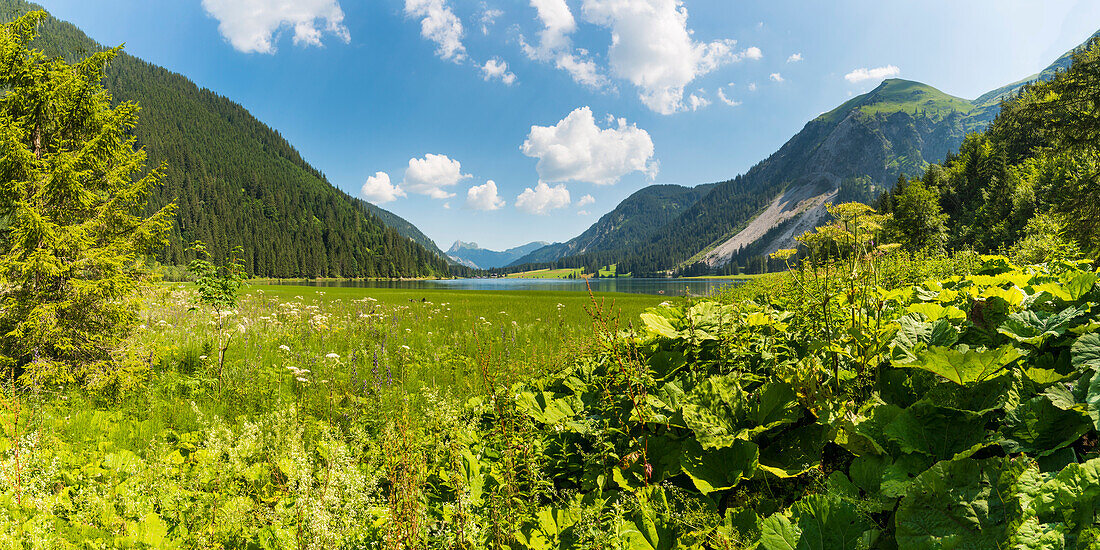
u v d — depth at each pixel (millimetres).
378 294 40594
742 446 3025
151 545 3039
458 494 2943
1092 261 4945
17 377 6574
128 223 7766
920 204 46719
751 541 2330
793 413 3074
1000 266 5895
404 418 3574
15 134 6711
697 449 3148
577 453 3773
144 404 6348
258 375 7418
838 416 2869
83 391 6762
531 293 46188
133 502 3418
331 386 6246
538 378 6055
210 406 6223
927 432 2449
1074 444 2307
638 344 4617
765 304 5992
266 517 3180
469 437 4223
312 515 2943
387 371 7688
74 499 3598
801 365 3299
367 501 3324
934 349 2562
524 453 3408
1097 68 22781
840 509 2201
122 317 7473
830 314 3414
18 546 2803
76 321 7117
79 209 7363
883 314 3689
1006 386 2510
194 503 3453
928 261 9016
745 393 3453
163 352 8234
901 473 2309
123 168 7875
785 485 2904
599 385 4461
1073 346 2537
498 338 11414
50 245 6730
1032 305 3543
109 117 7730
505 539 2777
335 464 3656
